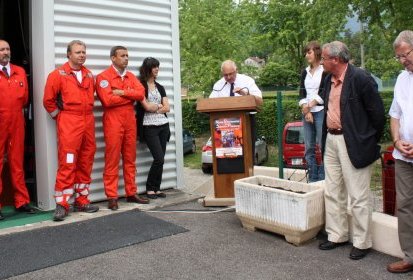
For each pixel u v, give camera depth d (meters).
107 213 5.53
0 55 5.03
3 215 5.40
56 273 3.87
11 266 3.97
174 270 3.94
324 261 4.11
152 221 5.23
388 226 4.22
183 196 6.39
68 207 5.32
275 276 3.80
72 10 5.69
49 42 5.48
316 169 5.84
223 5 18.22
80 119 5.27
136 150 6.32
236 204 5.01
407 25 10.34
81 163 5.49
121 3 6.17
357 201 4.15
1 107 5.09
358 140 4.07
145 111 6.08
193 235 4.81
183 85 19.19
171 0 6.73
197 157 14.23
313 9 12.22
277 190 4.57
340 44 4.12
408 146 3.73
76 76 5.25
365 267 3.97
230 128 5.88
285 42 17.19
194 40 17.59
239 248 4.44
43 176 5.59
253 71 18.92
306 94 5.82
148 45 6.50
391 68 11.82
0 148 5.17
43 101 5.20
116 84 5.60
